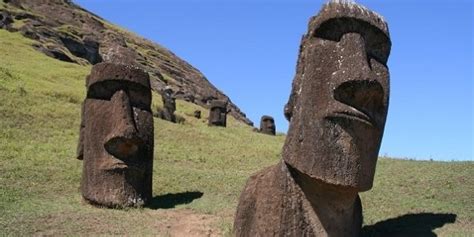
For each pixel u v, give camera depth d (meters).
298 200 9.10
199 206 14.89
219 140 27.72
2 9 56.97
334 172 8.78
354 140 8.86
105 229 12.51
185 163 21.38
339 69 8.95
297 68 9.74
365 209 12.88
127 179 14.88
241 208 9.95
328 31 9.30
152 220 13.54
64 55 52.53
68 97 31.66
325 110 8.89
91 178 14.79
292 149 9.13
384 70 9.27
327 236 9.10
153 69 70.31
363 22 9.15
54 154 20.23
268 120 41.31
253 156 24.02
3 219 12.52
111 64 15.33
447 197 13.30
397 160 19.41
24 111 25.64
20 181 16.23
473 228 10.95
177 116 37.28
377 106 9.16
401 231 11.09
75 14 73.75
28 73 37.22
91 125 15.18
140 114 15.35
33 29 55.19
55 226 12.46
